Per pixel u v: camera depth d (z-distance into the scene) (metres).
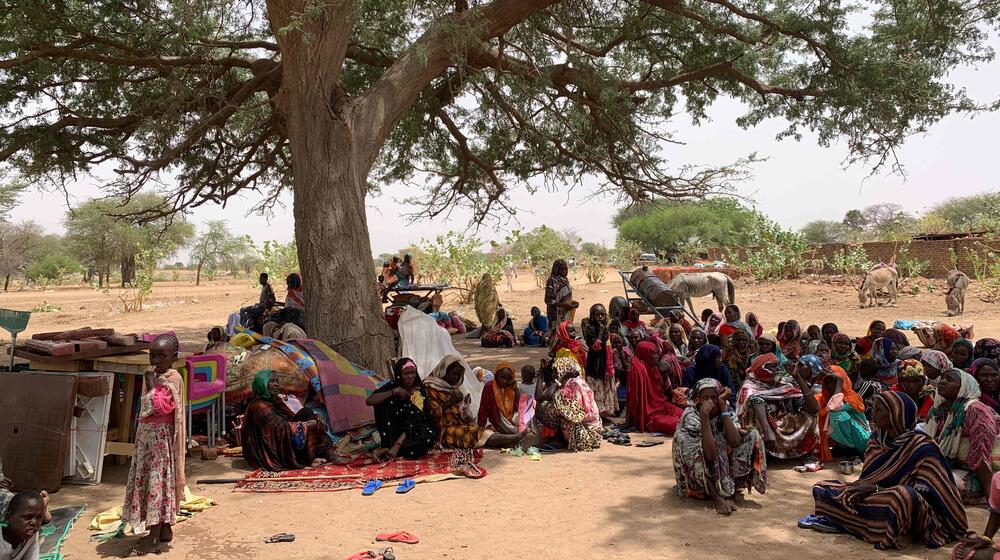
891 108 13.23
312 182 9.95
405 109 11.20
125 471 7.12
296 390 8.33
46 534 5.36
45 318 27.39
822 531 5.32
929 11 12.98
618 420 9.51
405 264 17.86
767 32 13.75
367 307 9.86
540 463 7.48
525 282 38.66
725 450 5.94
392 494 6.43
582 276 37.28
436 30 10.77
